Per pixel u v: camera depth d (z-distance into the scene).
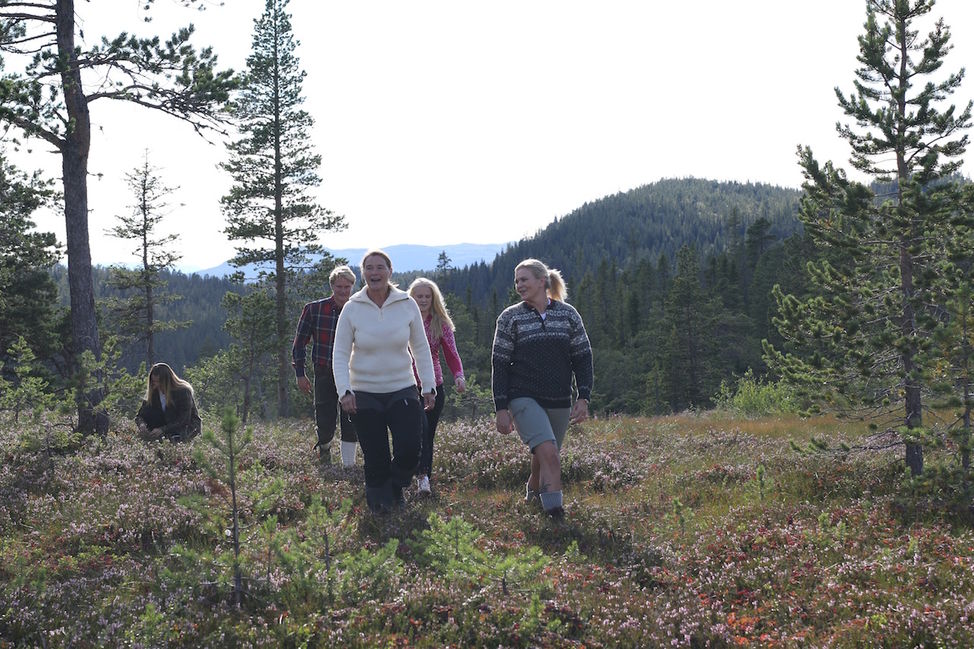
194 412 10.59
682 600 4.97
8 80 10.23
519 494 8.46
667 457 11.41
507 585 4.78
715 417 21.25
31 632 4.13
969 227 7.96
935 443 7.30
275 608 4.44
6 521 6.55
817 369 8.74
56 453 9.28
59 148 11.45
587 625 4.45
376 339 6.89
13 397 12.34
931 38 8.29
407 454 6.93
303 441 12.15
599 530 6.73
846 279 8.80
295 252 41.78
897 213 8.09
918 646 4.03
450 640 4.11
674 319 65.81
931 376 7.39
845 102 8.60
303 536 5.22
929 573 5.08
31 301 34.62
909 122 8.23
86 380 10.94
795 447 9.12
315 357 9.81
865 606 4.70
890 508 7.13
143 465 8.80
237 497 6.93
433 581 4.91
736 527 6.83
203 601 4.54
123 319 47.38
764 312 78.62
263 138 39.69
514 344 7.23
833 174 8.61
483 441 11.07
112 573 5.20
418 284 8.64
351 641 4.02
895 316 8.43
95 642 3.99
